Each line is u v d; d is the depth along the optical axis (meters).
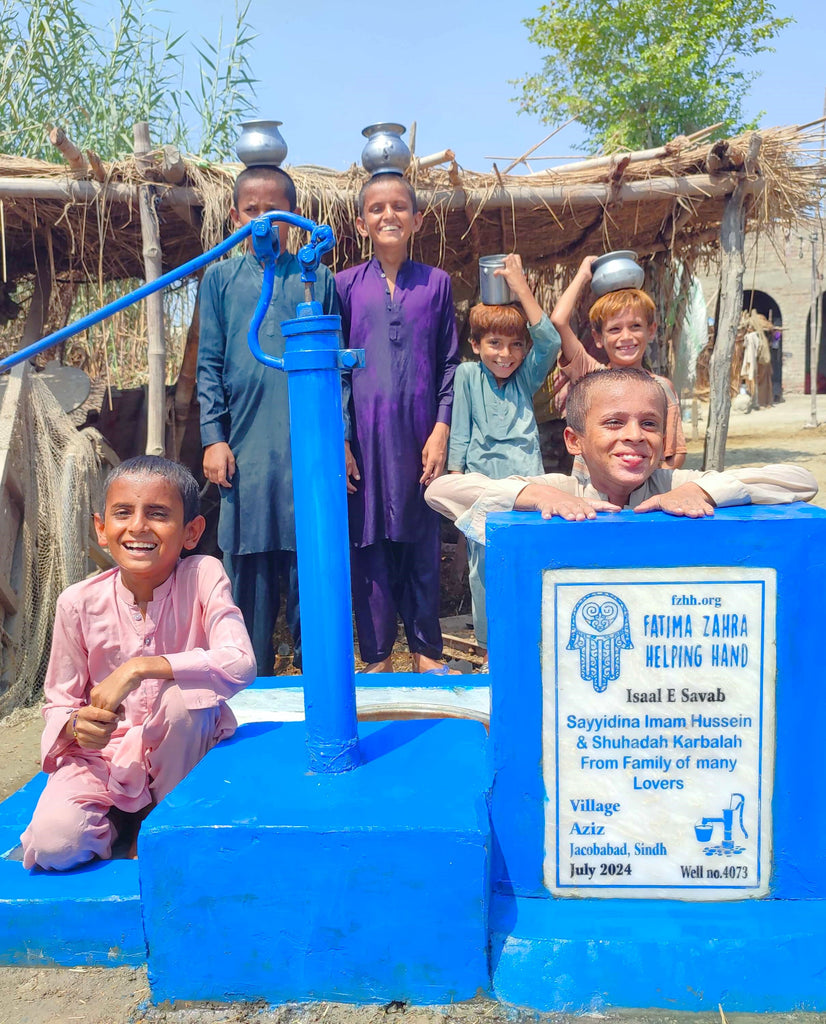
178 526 2.28
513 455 3.70
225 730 2.38
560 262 6.56
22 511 4.44
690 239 6.26
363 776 2.09
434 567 3.86
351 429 3.69
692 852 1.99
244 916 1.91
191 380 6.18
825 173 5.07
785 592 1.90
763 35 18.91
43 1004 1.97
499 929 1.95
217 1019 1.90
